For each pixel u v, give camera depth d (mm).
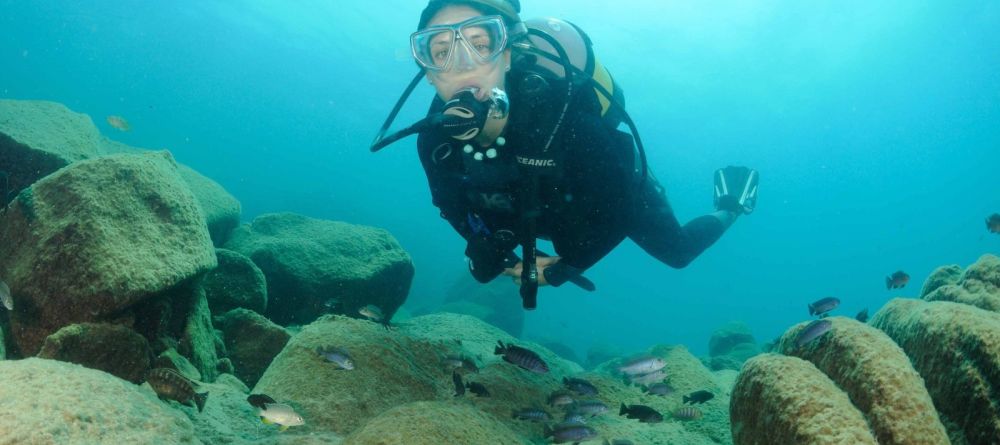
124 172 3492
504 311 17141
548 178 3266
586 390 3531
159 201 3512
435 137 3502
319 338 3314
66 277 3043
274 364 3248
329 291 5949
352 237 6598
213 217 5988
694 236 5680
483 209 3525
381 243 6746
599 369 5492
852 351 1858
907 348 2127
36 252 3129
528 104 3154
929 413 1606
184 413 2551
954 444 1766
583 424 2873
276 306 5828
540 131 3160
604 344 13875
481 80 3150
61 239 3127
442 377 3590
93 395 2039
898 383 1675
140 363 3059
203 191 6266
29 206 3326
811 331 2105
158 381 2623
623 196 3439
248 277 4945
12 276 3129
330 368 3100
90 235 3133
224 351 4211
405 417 2215
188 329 3605
